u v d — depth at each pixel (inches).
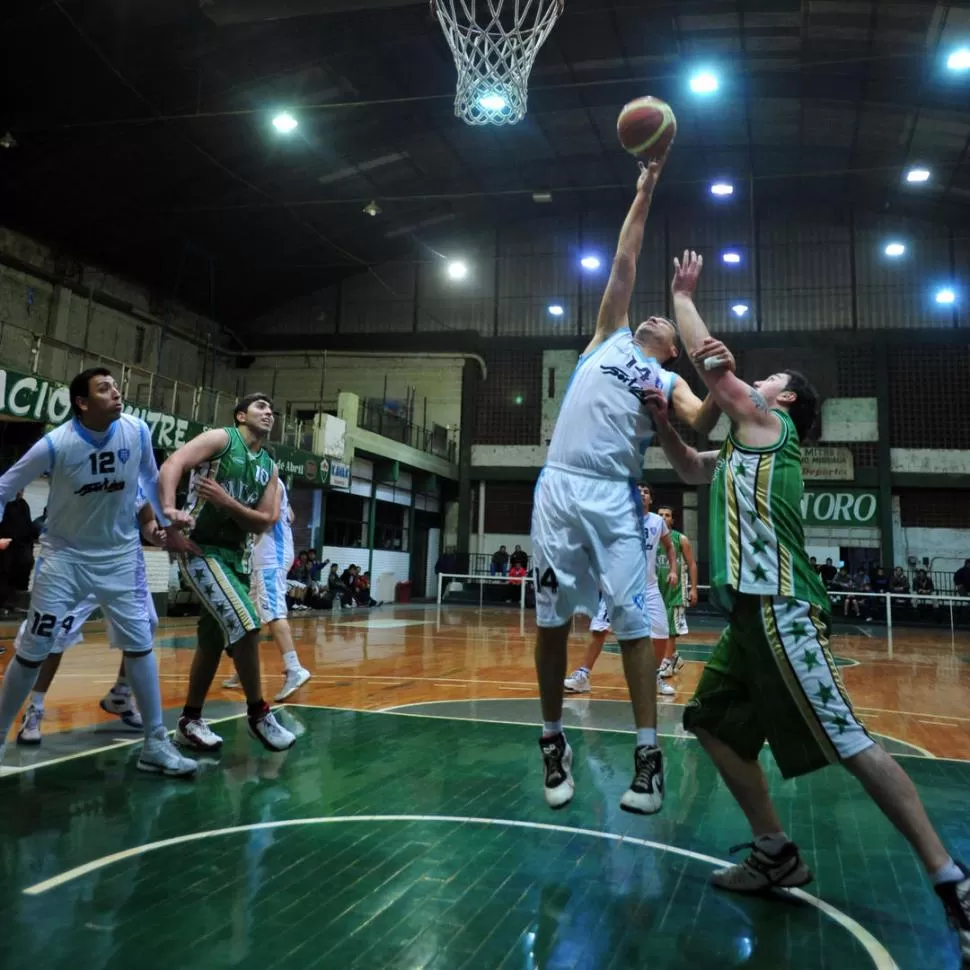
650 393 93.0
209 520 139.9
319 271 906.7
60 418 453.7
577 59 597.3
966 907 69.7
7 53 485.4
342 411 727.7
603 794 123.3
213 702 198.5
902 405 832.9
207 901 79.5
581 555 92.7
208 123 585.6
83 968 65.3
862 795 126.0
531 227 929.5
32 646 115.8
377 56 549.6
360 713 189.9
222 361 932.6
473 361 927.0
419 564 932.6
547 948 71.2
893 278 847.1
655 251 896.3
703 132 713.6
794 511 83.4
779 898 84.2
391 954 69.2
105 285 735.1
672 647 271.6
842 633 599.2
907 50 560.1
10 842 95.1
